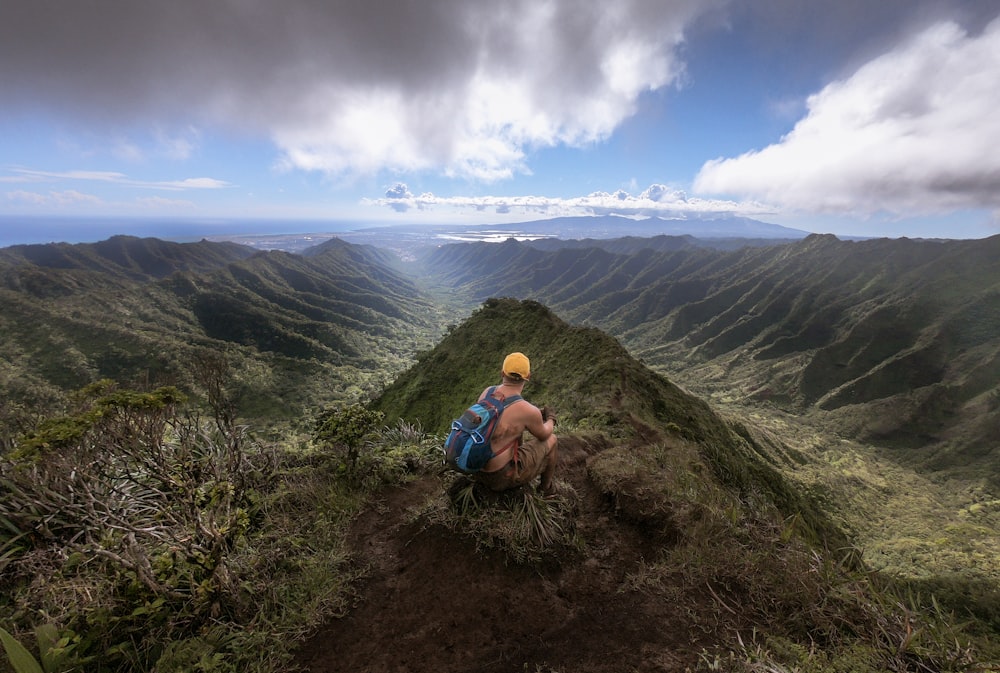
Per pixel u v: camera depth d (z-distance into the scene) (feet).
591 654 7.76
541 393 98.48
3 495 8.57
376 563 10.18
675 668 7.38
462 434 10.61
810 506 59.93
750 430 271.69
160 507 9.02
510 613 8.69
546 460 12.01
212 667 6.83
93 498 7.91
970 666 6.92
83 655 6.91
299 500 12.28
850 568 9.82
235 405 10.02
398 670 7.41
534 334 151.12
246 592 8.46
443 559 10.01
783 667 7.09
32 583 7.91
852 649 7.55
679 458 19.26
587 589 9.37
